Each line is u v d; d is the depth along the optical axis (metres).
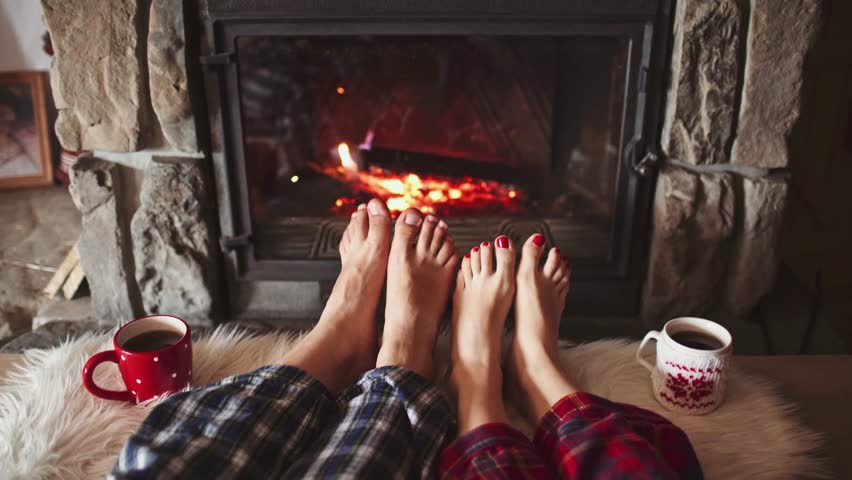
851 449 1.02
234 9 1.22
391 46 1.36
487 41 1.34
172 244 1.36
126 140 1.30
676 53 1.25
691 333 1.05
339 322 1.10
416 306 1.10
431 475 0.82
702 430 0.99
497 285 1.10
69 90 1.26
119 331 1.00
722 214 1.33
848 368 1.20
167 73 1.24
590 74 1.38
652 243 1.39
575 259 1.41
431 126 1.51
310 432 0.85
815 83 1.73
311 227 1.45
